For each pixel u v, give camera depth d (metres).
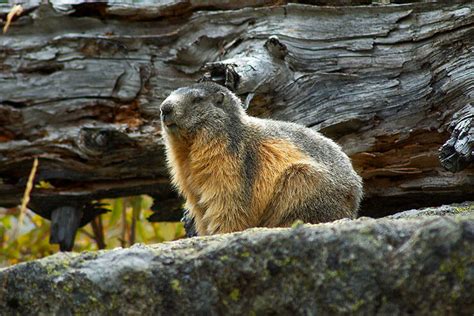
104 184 15.79
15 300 8.31
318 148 12.13
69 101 15.23
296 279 7.86
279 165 11.76
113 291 8.12
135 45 15.24
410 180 14.02
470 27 13.36
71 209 16.11
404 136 13.69
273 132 12.14
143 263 8.18
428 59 13.70
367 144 13.87
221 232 11.78
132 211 19.28
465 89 13.18
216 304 8.00
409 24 13.97
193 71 15.00
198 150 11.91
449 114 13.37
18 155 15.37
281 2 14.80
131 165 15.34
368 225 7.93
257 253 7.96
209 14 14.80
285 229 8.33
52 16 15.44
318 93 13.98
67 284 8.20
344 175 12.02
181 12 15.20
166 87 15.11
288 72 13.98
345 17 14.29
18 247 19.31
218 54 14.84
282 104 13.91
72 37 15.26
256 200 11.75
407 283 7.62
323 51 14.16
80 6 15.38
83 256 8.45
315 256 7.84
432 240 7.63
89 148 14.95
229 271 7.98
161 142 14.80
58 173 15.60
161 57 15.20
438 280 7.59
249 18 14.62
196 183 12.08
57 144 15.20
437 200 14.27
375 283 7.69
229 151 11.82
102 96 15.16
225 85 13.08
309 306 7.82
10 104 15.38
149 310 8.09
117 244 20.27
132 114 15.17
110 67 15.20
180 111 11.86
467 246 7.57
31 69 15.39
